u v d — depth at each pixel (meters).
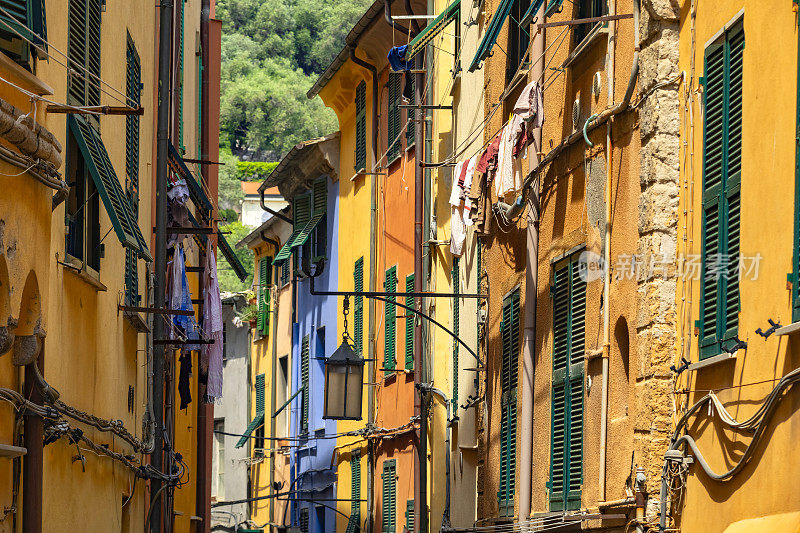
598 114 17.41
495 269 24.67
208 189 38.78
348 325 44.06
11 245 12.48
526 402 20.69
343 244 45.44
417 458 31.73
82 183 17.92
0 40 13.41
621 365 16.78
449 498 31.12
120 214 17.84
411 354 35.69
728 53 13.98
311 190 50.03
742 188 13.31
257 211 107.25
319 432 48.31
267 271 60.34
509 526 21.55
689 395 14.73
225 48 130.00
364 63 41.00
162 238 22.80
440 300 32.91
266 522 57.81
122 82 21.47
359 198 43.28
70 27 17.08
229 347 66.38
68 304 16.83
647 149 15.67
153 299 25.42
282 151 125.31
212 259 30.84
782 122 12.34
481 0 27.70
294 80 128.25
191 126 37.06
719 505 13.55
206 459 37.41
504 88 24.50
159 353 23.50
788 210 12.12
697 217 14.72
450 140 32.66
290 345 54.41
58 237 16.16
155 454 23.75
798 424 11.61
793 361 11.88
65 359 16.62
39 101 13.80
